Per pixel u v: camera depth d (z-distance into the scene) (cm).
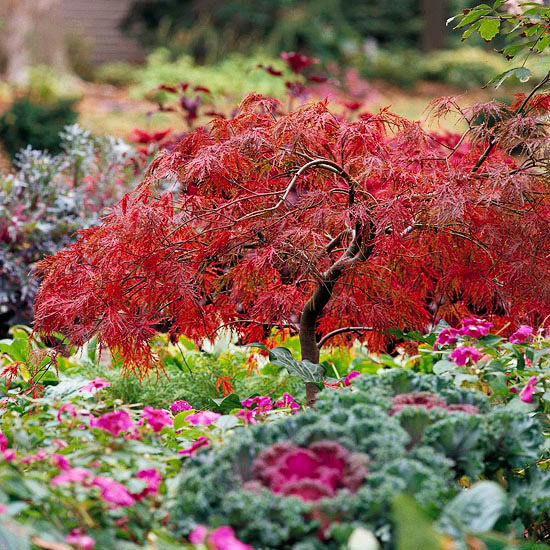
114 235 371
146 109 1609
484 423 278
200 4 2284
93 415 336
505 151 402
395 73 2055
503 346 379
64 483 248
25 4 1816
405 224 374
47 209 639
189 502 241
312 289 423
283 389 480
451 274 402
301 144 384
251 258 374
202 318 393
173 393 470
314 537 230
